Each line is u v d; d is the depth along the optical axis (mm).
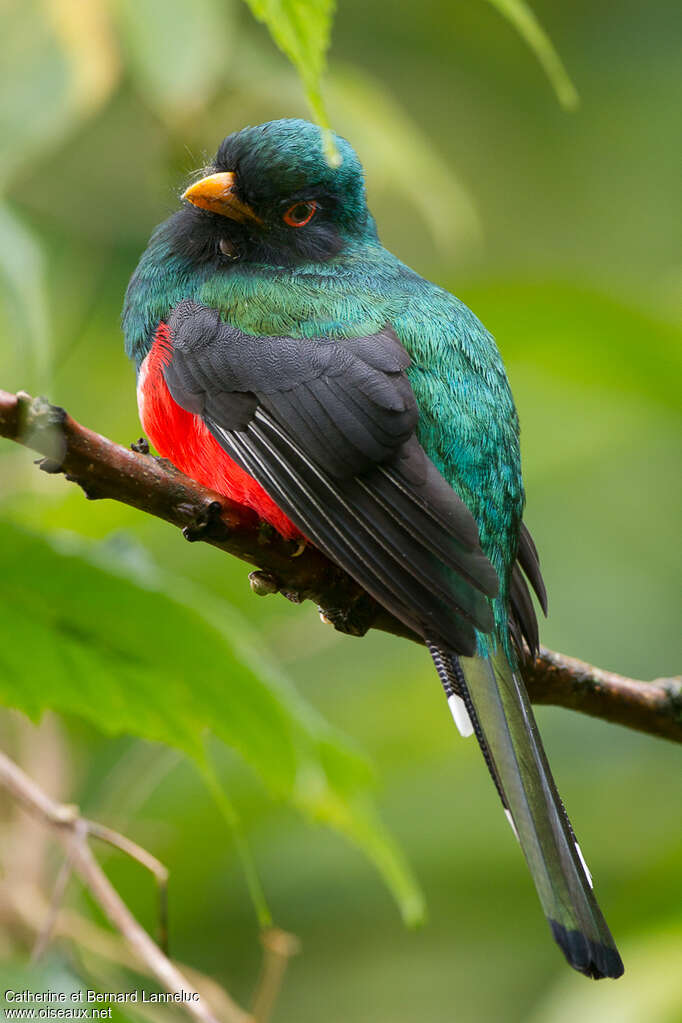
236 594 10898
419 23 16078
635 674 13578
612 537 14102
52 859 9742
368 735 11961
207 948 11641
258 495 8133
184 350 8406
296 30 4938
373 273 8859
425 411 8062
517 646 8242
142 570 7633
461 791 12031
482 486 8133
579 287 11031
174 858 11117
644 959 9641
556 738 12656
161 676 7371
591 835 11883
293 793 7816
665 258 15961
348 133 11883
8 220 8438
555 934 6656
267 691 7281
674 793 12172
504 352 11633
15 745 10227
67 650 7316
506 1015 11578
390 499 7516
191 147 11070
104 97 10781
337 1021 11539
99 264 13047
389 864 8398
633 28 16469
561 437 12859
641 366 11727
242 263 9016
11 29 10242
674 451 14133
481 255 14820
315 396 7930
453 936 11883
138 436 11555
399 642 12656
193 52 10070
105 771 10844
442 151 16109
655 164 16250
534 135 16312
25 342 8359
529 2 16406
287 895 11836
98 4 10250
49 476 10070
